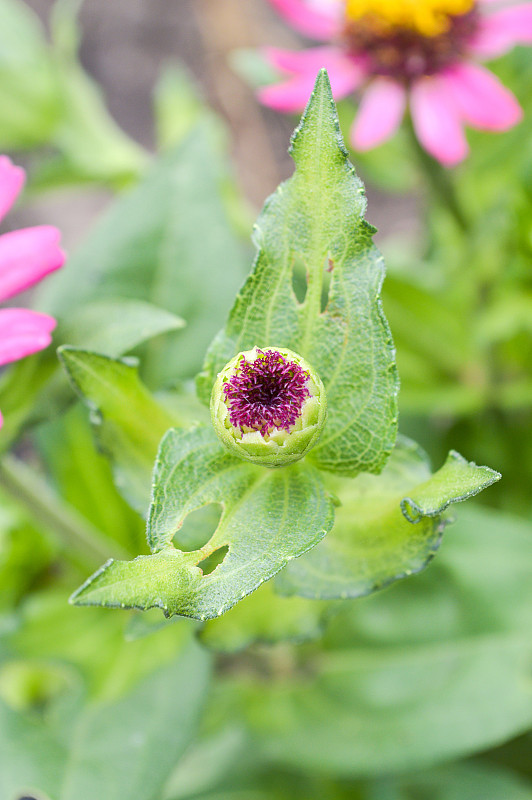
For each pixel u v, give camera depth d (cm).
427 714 38
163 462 30
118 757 36
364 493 31
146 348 41
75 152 55
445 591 40
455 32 46
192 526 31
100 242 41
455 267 51
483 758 47
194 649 38
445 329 49
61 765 35
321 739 39
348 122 52
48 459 41
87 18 96
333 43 48
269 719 40
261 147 90
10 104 53
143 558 28
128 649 38
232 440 29
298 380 29
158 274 41
